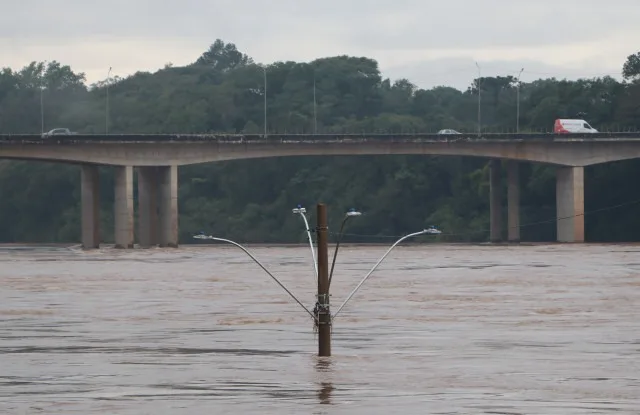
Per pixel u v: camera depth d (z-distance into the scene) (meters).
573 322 123.19
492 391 77.75
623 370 86.88
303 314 133.88
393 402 73.81
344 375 85.12
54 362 93.50
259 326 121.06
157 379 83.88
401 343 104.50
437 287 177.38
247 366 90.12
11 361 94.25
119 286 186.38
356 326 120.12
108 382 82.62
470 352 97.69
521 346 101.75
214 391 78.44
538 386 79.62
